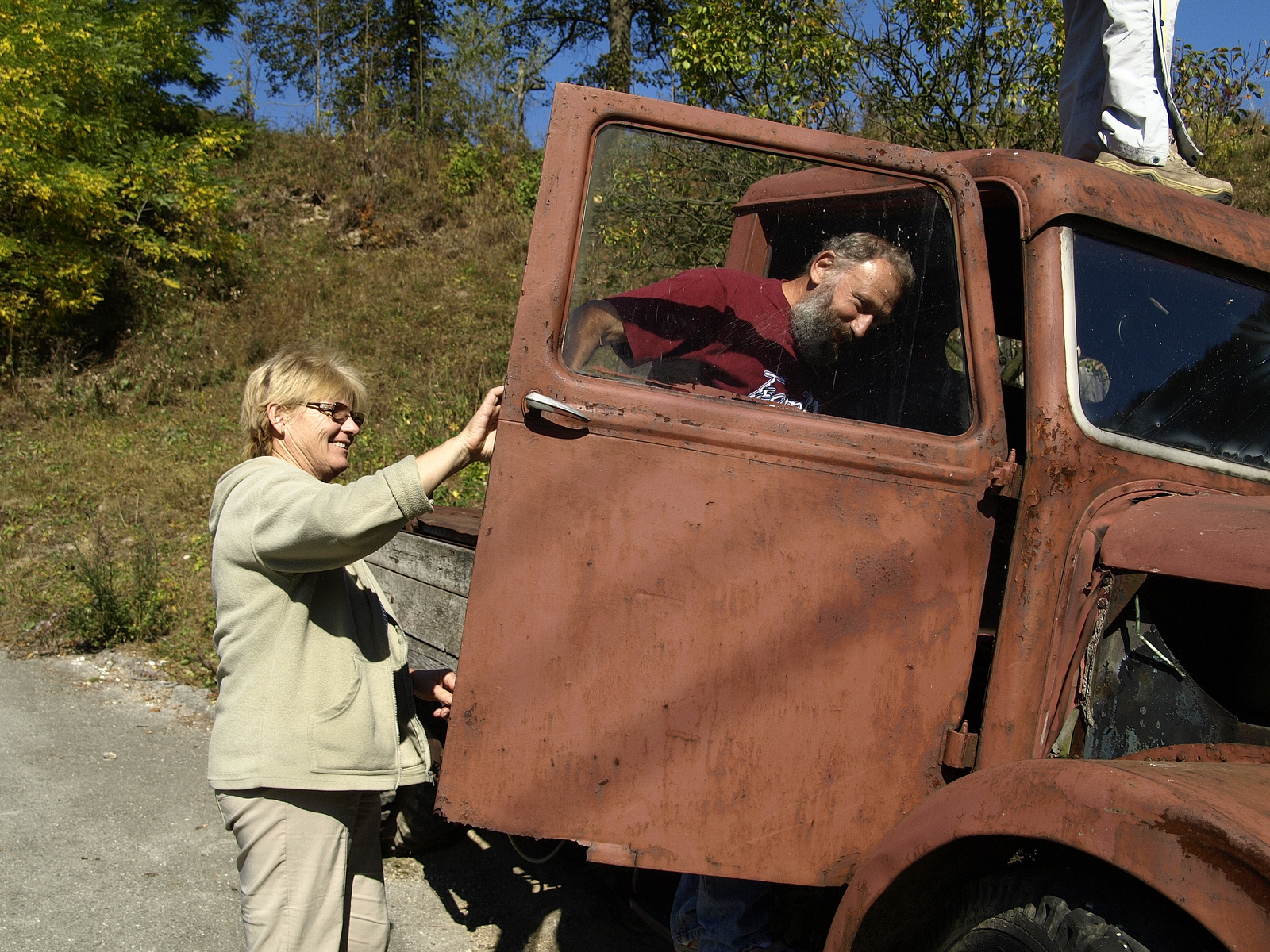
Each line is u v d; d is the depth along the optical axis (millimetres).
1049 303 2123
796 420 2068
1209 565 1837
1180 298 2303
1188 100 7758
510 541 1995
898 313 2188
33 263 10188
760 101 8070
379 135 17078
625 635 2006
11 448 8859
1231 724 2150
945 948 1902
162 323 11430
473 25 19031
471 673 1982
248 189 14672
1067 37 3410
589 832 1999
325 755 2096
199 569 6582
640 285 2141
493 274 13055
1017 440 2996
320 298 12312
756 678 2023
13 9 10320
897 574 2064
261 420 2332
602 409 2014
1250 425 2393
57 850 3562
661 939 3100
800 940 2332
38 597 6199
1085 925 1632
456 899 3387
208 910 3246
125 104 12203
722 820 2020
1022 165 2229
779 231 2379
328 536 1975
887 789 2061
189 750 4531
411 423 8703
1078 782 1626
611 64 18734
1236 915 1407
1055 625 2020
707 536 2025
